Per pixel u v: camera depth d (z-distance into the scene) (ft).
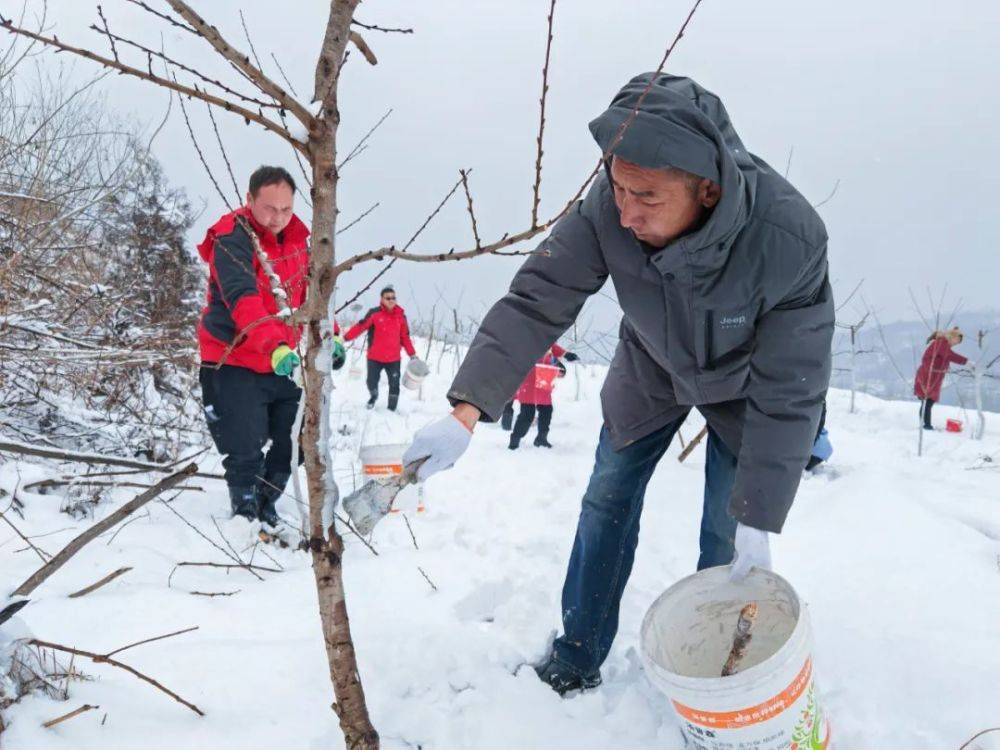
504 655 8.58
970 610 9.92
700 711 6.03
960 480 20.53
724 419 7.99
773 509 7.09
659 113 5.93
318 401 5.62
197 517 13.34
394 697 7.74
